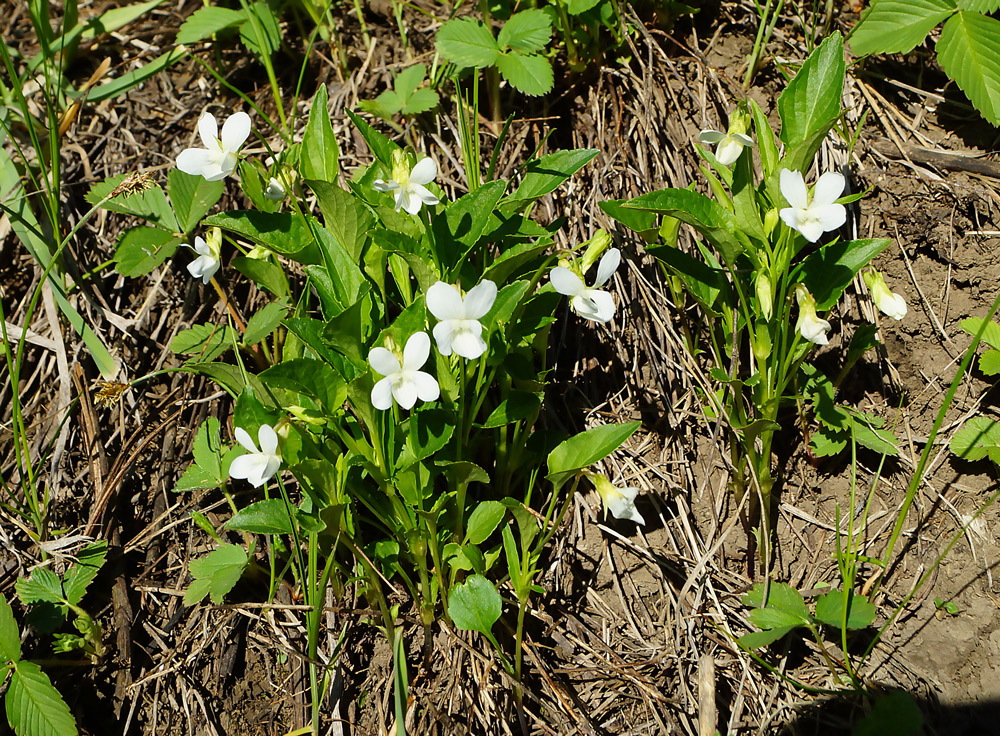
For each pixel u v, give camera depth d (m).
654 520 0.43
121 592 0.42
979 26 0.44
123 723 0.40
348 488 0.38
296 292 0.46
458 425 0.37
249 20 0.49
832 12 0.49
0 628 0.39
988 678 0.39
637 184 0.47
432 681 0.39
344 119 0.50
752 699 0.39
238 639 0.41
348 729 0.39
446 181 0.48
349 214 0.36
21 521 0.43
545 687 0.40
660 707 0.39
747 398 0.42
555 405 0.45
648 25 0.49
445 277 0.36
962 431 0.41
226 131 0.37
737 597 0.41
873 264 0.44
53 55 0.51
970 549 0.41
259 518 0.38
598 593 0.42
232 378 0.40
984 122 0.46
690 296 0.44
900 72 0.48
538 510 0.42
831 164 0.45
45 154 0.50
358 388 0.34
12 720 0.38
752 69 0.47
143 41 0.55
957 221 0.44
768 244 0.37
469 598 0.37
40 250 0.47
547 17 0.44
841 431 0.41
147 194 0.47
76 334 0.47
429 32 0.52
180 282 0.47
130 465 0.44
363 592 0.40
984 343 0.43
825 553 0.42
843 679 0.39
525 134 0.48
